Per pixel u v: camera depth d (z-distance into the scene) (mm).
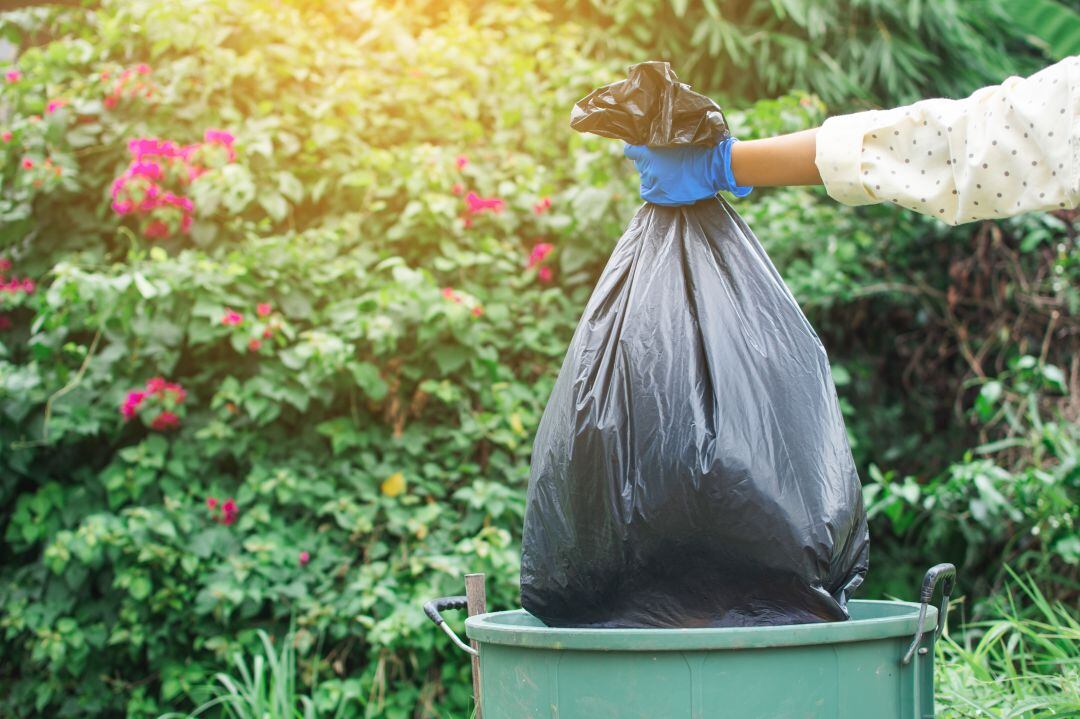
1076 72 1191
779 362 1371
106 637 3188
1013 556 3539
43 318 3107
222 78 3566
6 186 3592
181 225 3410
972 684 2205
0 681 3377
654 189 1445
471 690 3199
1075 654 2479
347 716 3182
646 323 1380
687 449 1299
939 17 4398
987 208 1255
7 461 3332
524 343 3547
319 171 3646
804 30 4418
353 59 3768
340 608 3174
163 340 3248
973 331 4215
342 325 3324
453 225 3564
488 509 3232
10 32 3893
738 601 1323
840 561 1350
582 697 1222
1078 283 3785
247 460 3396
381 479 3369
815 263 3834
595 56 4266
